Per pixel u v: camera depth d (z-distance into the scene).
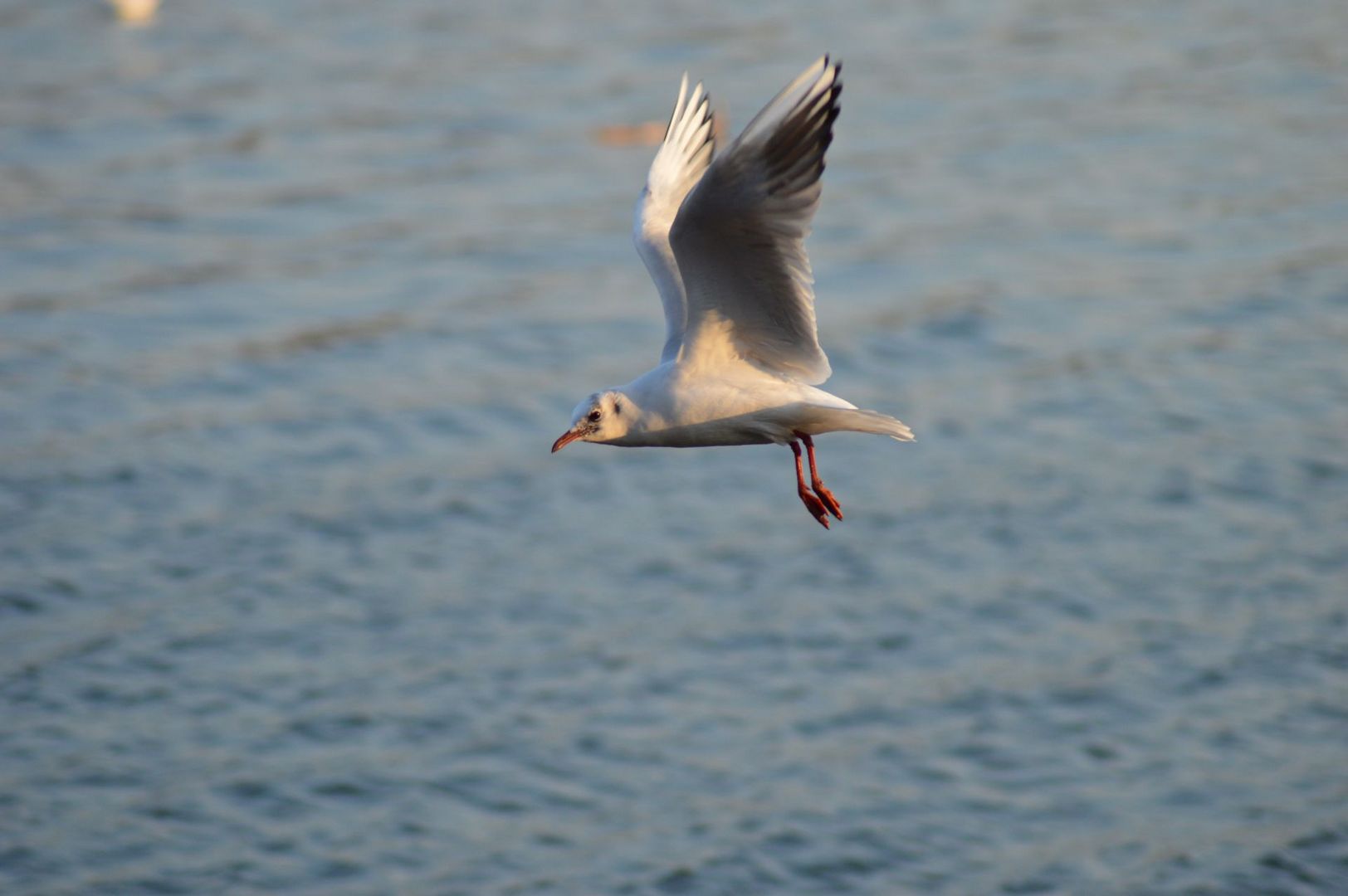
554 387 22.56
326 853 13.91
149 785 14.62
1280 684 16.09
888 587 17.86
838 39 39.44
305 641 16.80
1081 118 33.94
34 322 24.12
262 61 38.06
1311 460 20.23
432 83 36.31
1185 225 27.95
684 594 17.78
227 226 28.19
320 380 22.61
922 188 30.08
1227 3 42.75
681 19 41.25
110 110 34.34
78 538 18.52
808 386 10.02
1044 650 16.73
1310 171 30.41
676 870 13.72
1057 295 25.25
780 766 14.97
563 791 14.66
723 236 9.41
